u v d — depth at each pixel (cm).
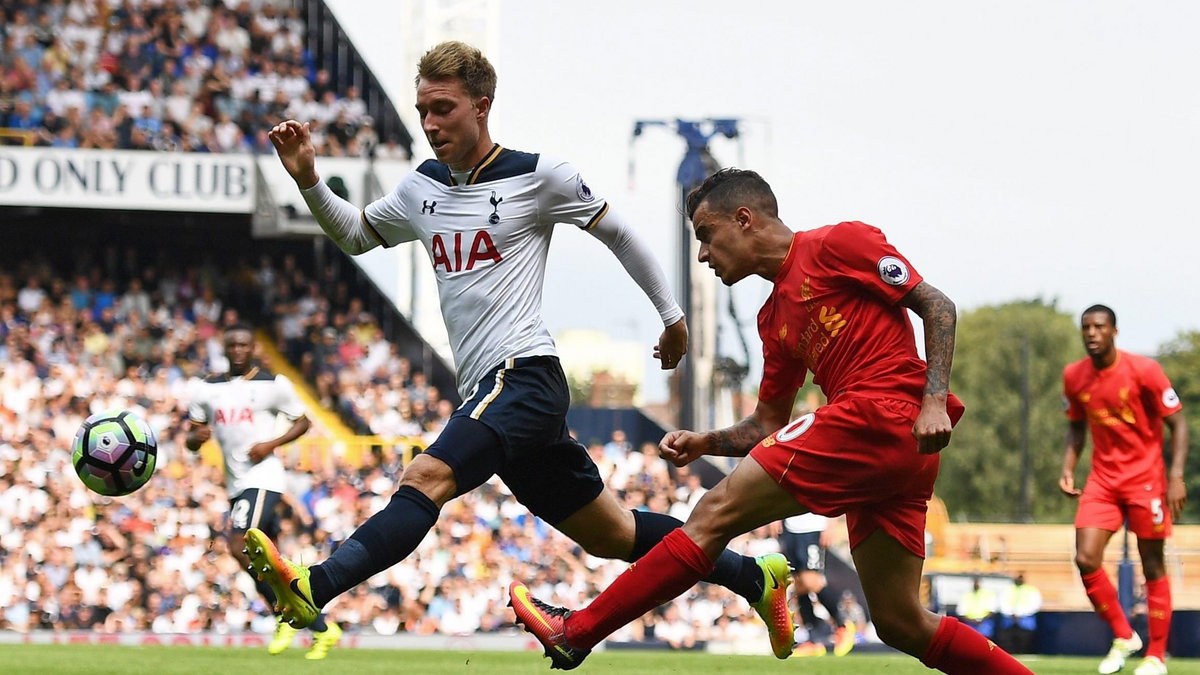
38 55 2306
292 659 964
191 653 1052
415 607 1788
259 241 2378
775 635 578
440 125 531
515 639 1670
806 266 494
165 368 2169
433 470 507
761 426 543
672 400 2777
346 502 1919
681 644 1727
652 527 577
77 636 1598
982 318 6134
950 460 5788
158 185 2161
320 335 2278
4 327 2170
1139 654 1739
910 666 987
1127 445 1007
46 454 1914
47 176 2133
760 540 1911
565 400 542
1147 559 1009
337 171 2228
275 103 2395
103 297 2253
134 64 2338
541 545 1902
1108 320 1002
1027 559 2562
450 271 543
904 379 481
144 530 1833
